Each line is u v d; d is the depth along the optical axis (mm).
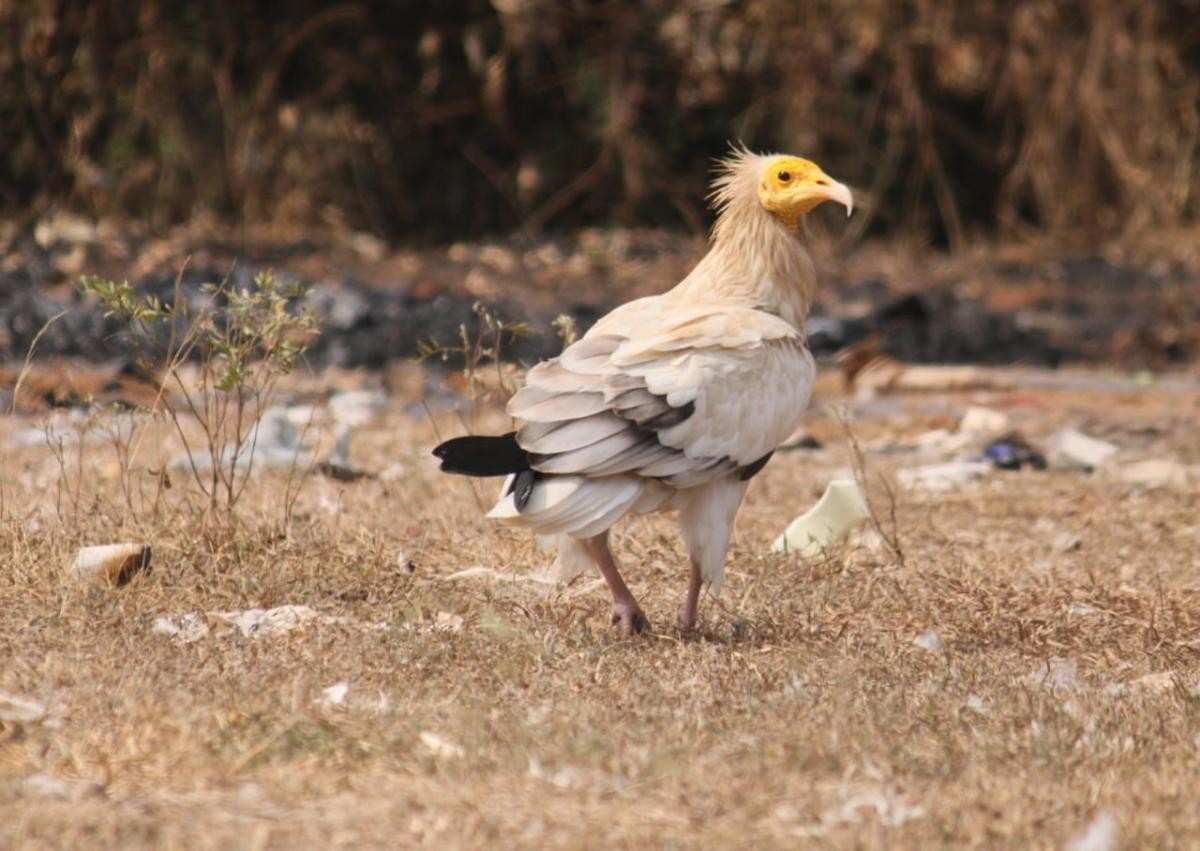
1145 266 29312
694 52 31500
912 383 20438
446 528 11281
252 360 16953
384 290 24484
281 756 6691
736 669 8336
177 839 5852
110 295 10406
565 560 9250
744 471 9016
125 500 11367
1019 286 27531
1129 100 32312
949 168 32750
